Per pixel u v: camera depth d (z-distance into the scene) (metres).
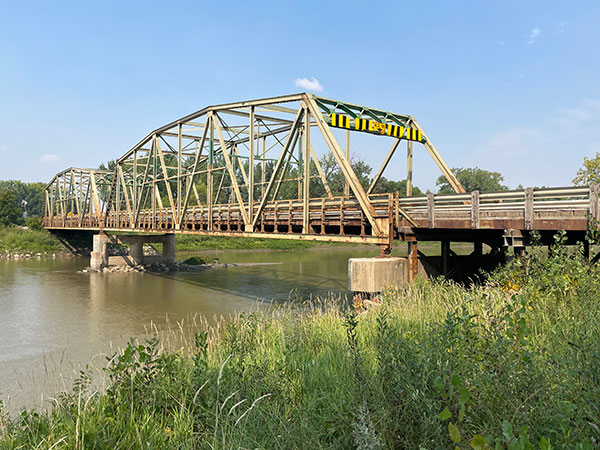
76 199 55.72
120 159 40.88
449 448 2.69
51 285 31.11
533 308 5.91
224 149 23.55
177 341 15.03
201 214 26.09
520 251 11.62
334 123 19.28
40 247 58.88
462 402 2.54
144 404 4.36
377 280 13.89
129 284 31.42
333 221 16.95
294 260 48.59
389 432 3.04
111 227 41.47
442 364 3.32
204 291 27.42
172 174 75.25
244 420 3.77
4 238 60.28
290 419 3.87
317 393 4.61
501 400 2.90
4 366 13.02
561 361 3.15
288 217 19.58
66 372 11.87
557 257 7.36
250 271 38.44
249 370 4.89
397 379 3.37
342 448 3.38
